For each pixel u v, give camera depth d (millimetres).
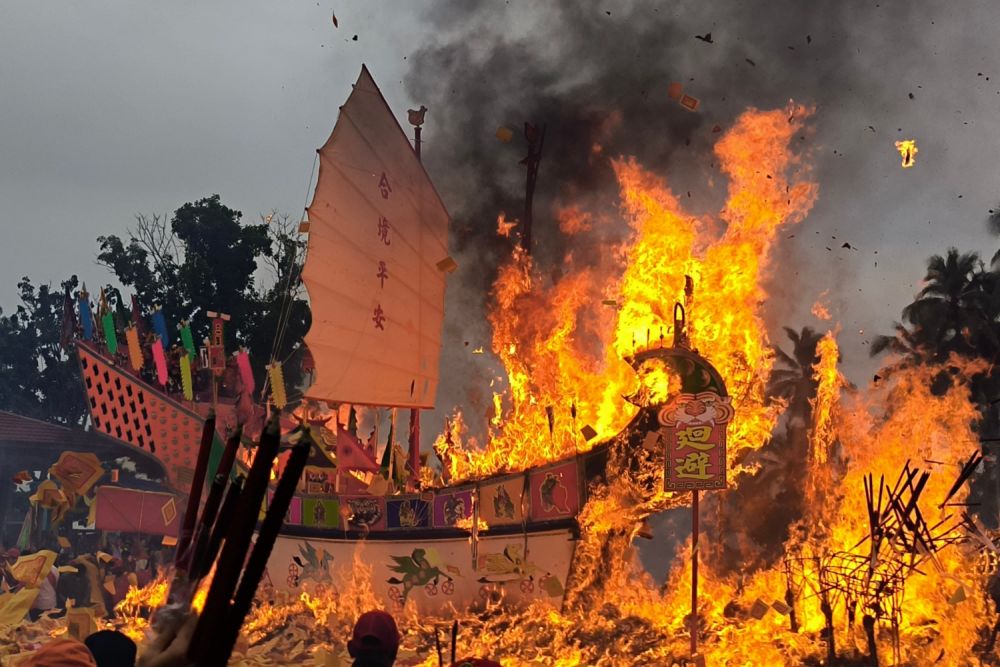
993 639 9430
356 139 17078
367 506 14141
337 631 12734
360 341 16562
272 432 1773
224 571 1740
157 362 19250
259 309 40812
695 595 10008
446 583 13367
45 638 12031
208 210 41688
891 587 9594
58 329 58000
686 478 10297
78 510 18750
